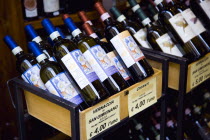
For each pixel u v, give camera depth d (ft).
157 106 6.50
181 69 4.03
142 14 4.41
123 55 3.66
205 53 4.42
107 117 3.33
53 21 5.05
